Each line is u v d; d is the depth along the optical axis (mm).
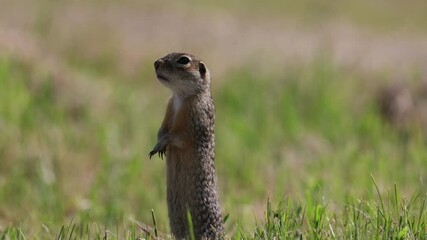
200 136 13586
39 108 25953
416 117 30250
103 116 27500
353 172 21156
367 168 20531
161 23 42875
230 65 35719
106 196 20312
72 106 27516
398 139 27281
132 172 21484
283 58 37719
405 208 12977
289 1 59812
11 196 19906
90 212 18391
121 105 28906
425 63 39719
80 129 25828
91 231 15945
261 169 23219
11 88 26500
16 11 39875
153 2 48812
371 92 33625
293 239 12250
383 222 12852
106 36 37938
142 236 13727
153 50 37438
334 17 54875
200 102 13641
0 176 21312
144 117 28406
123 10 44594
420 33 52625
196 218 13570
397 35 50438
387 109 31031
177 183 13695
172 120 13734
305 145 26656
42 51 32750
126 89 32125
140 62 36188
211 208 13695
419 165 22047
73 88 28250
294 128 28125
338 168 21875
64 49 36031
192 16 46375
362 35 48156
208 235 13641
